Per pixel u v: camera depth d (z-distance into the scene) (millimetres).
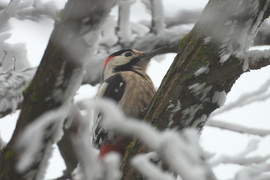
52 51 5586
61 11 5574
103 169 5184
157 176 4703
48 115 5371
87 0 5250
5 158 5945
